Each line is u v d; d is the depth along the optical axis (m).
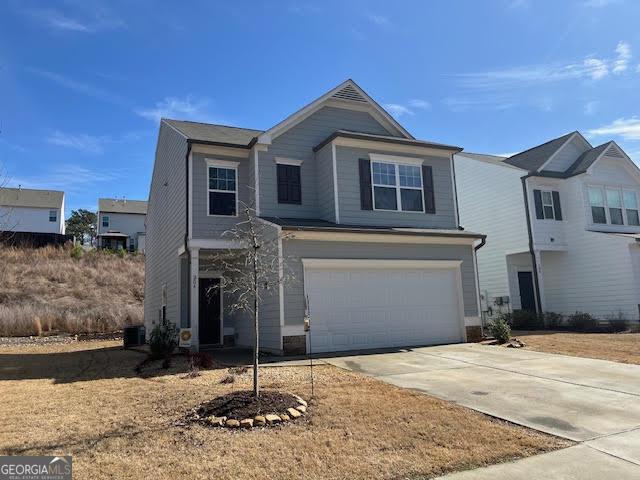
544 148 22.98
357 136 15.00
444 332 14.52
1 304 25.70
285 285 12.39
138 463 4.90
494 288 22.12
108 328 23.86
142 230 53.69
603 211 21.17
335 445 5.43
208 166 14.77
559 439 5.67
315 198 15.57
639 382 8.59
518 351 12.51
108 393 7.88
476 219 23.33
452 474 4.74
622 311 18.89
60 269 32.84
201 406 6.76
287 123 15.27
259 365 10.48
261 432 5.82
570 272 20.98
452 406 6.98
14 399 7.60
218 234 14.41
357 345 13.12
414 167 16.22
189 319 14.55
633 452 5.25
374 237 13.59
